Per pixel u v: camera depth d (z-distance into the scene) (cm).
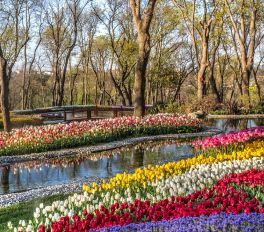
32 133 2005
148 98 5969
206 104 3909
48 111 3881
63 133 2088
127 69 5516
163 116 2684
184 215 738
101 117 3850
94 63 6712
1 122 3128
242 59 4203
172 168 1248
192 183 1030
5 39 4938
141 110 2809
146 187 1052
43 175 1570
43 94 6775
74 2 4762
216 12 4100
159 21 5231
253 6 4184
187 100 4078
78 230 730
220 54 5928
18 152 1948
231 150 1608
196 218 705
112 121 2366
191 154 1852
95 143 2194
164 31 5200
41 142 2002
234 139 1627
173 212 766
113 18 5222
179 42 5869
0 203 1179
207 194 888
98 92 7106
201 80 4056
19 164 1780
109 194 951
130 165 1697
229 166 1159
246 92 4197
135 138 2384
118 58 5219
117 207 852
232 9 4375
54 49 5906
